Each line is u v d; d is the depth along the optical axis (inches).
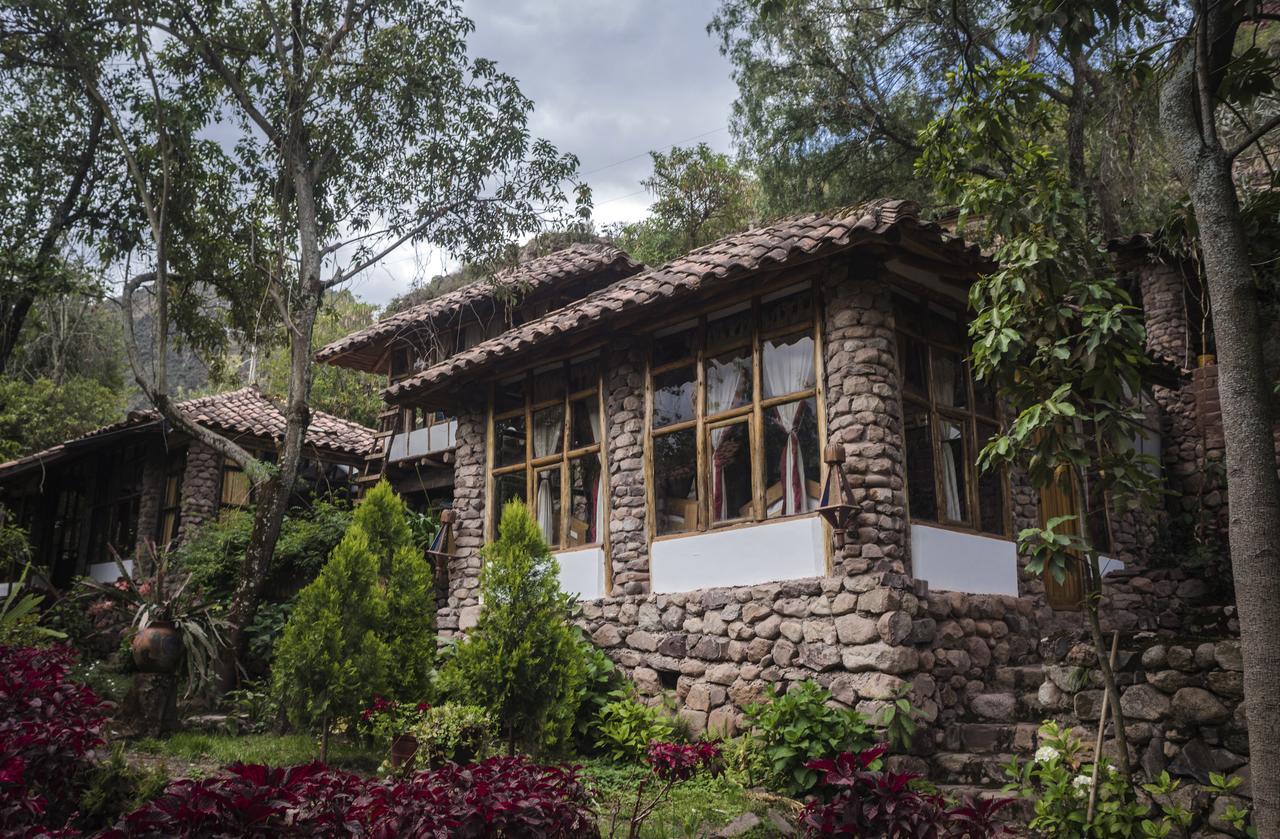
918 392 341.1
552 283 630.5
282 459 509.7
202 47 527.8
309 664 329.7
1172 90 193.0
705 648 339.3
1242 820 190.7
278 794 136.6
